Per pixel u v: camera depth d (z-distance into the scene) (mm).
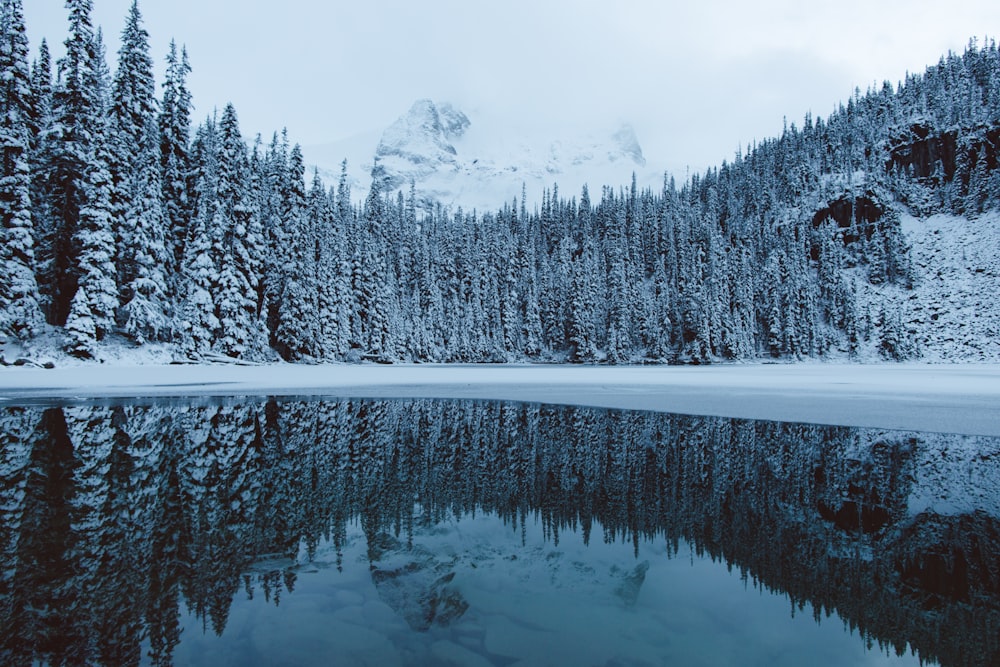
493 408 19078
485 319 86500
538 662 3436
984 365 69812
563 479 9422
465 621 4102
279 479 8898
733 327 82875
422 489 8609
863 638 3914
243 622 4023
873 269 93688
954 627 4211
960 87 116188
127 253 32656
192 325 35375
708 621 4234
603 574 5250
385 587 4805
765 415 17312
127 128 34531
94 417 13992
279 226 46969
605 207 116312
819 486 9047
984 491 8781
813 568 5555
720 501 8148
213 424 13789
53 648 3564
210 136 46531
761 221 109375
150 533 6164
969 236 93375
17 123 29328
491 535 6473
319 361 47031
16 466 9008
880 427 14984
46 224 31578
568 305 87500
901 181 105750
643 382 33688
